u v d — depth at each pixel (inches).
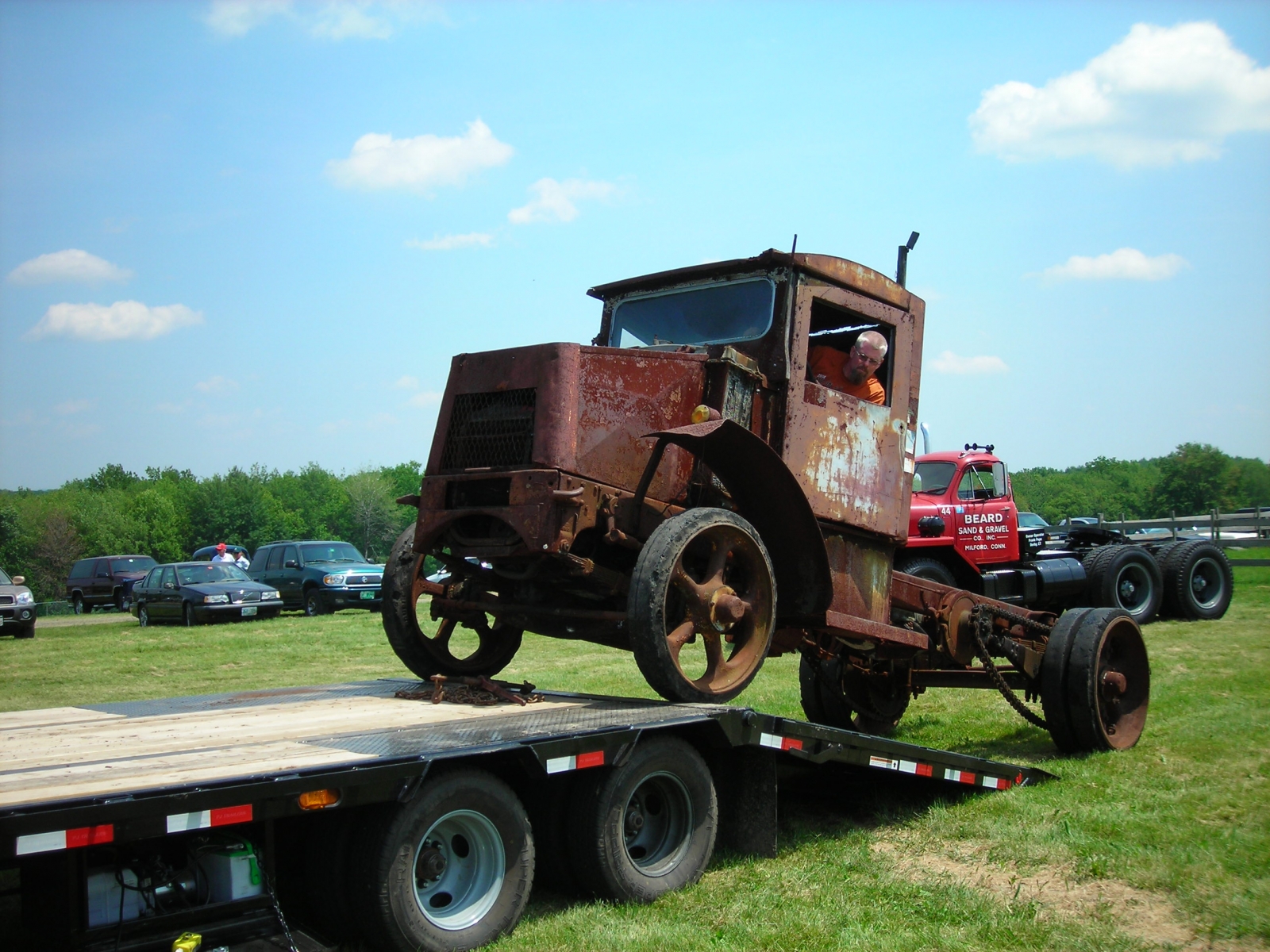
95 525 2854.3
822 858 169.6
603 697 186.9
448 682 202.8
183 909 113.8
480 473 183.0
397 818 122.6
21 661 477.4
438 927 126.6
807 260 206.7
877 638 220.4
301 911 133.6
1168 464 2701.8
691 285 221.8
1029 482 3690.9
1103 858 163.3
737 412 198.4
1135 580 520.7
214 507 3157.0
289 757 122.7
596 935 132.6
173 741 137.0
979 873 161.5
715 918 140.6
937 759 192.9
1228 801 195.0
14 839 92.0
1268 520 949.8
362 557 805.2
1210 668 364.5
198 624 706.8
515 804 136.9
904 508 231.0
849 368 218.5
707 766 164.4
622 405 187.9
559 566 184.1
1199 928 136.4
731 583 192.5
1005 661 339.9
